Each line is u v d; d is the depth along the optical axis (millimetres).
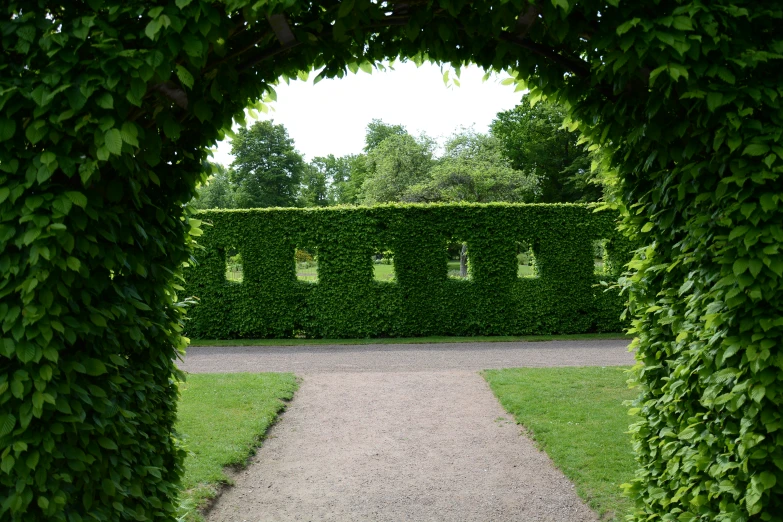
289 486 4891
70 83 2074
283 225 12523
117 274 2635
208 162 3232
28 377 2139
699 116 2475
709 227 2598
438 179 26703
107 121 2104
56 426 2195
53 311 2141
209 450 5414
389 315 12477
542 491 4688
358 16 2627
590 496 4457
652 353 3311
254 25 2609
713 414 2740
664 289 3145
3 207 2105
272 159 45844
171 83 2467
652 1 2342
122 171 2338
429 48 3094
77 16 2172
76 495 2373
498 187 27219
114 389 2512
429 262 12531
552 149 36031
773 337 2381
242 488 4840
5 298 2143
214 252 12562
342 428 6441
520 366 9414
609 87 3117
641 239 3432
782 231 2328
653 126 2730
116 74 2098
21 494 2111
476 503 4516
